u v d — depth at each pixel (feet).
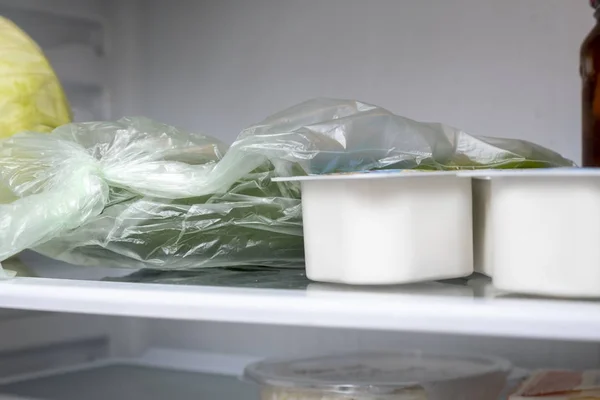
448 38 3.28
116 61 3.81
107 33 3.78
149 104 3.84
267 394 2.60
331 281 2.08
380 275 1.96
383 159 2.23
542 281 1.77
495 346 3.34
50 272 2.66
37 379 3.53
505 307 1.66
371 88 3.41
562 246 1.76
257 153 2.23
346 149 2.20
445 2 3.28
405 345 3.51
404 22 3.34
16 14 3.43
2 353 3.56
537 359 3.27
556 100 3.12
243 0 3.63
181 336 3.91
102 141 2.50
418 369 2.81
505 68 3.19
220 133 3.69
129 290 2.01
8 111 2.83
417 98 3.34
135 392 3.34
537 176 1.77
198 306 1.90
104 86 3.76
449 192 2.02
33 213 2.28
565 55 3.10
